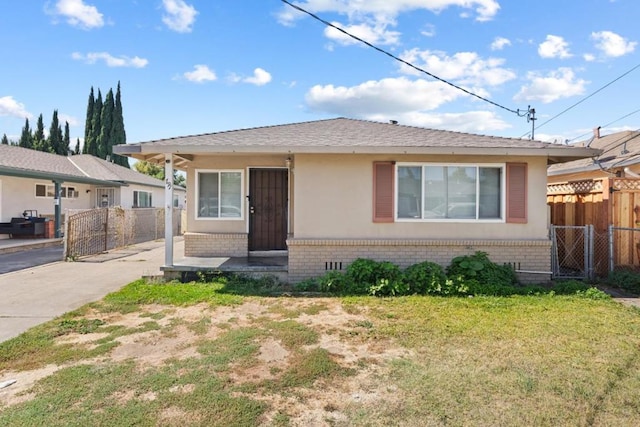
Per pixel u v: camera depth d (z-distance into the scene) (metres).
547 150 7.37
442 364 3.92
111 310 5.89
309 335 4.74
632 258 8.08
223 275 7.91
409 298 6.52
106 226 13.48
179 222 21.39
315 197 7.82
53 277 8.74
